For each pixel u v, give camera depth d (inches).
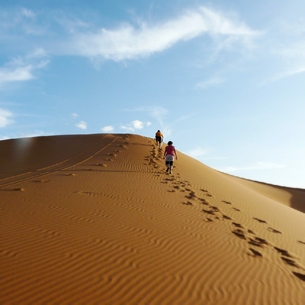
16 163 768.9
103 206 358.6
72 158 792.9
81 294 168.9
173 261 232.2
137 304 168.6
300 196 1621.6
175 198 464.1
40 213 302.7
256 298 198.8
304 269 274.2
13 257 199.8
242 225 388.2
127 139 1103.6
